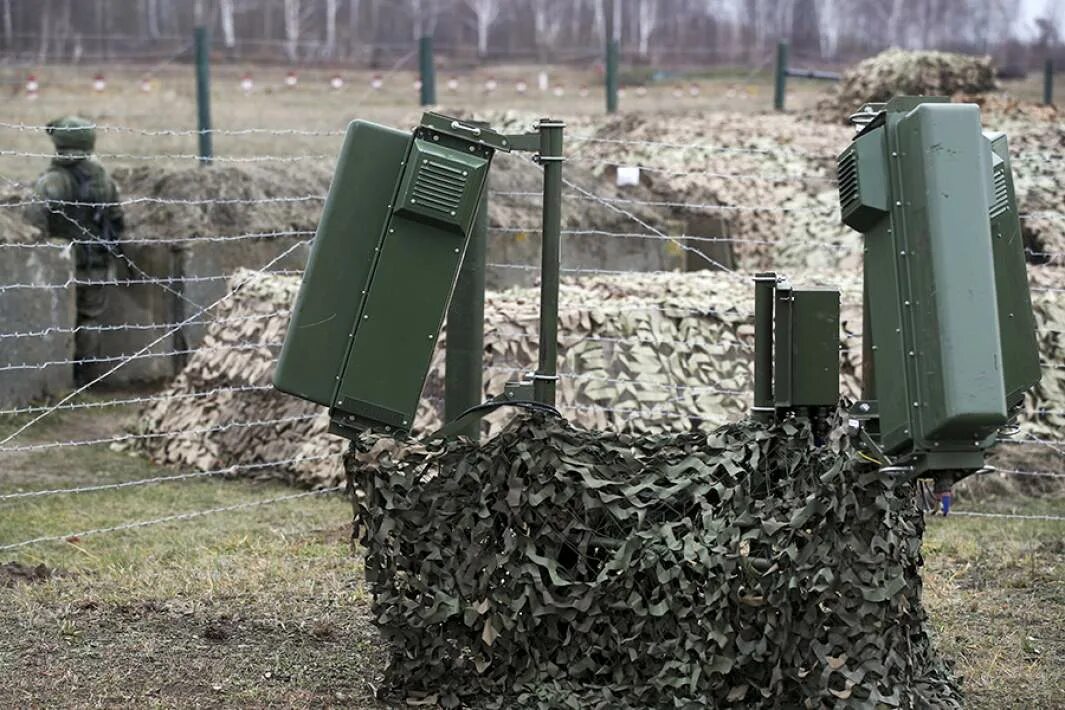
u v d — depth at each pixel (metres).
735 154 20.80
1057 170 19.05
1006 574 7.90
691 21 50.84
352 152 5.39
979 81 24.00
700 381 10.23
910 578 5.34
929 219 4.76
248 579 7.45
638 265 17.50
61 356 13.70
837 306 5.32
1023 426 10.80
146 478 10.82
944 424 4.69
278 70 37.00
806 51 49.22
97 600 7.02
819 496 4.91
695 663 5.15
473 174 5.32
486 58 43.41
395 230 5.36
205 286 14.92
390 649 5.58
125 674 5.88
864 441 4.95
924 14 52.75
